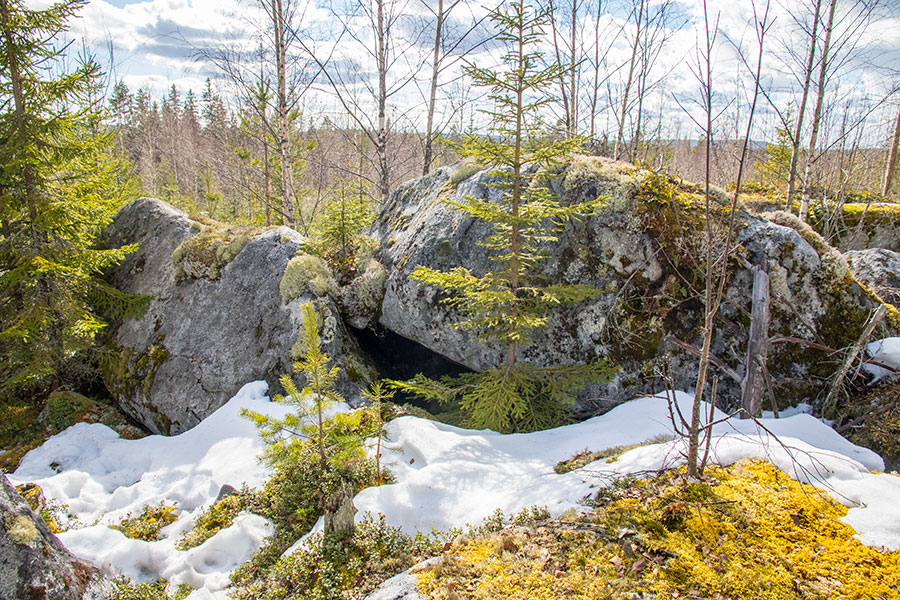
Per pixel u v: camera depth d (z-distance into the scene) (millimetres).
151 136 37500
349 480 5434
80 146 8031
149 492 6238
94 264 8695
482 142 5914
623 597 3076
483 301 6094
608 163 7754
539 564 3486
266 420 5531
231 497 5730
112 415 8461
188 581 4723
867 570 3105
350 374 7898
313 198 18250
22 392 8617
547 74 5609
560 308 6984
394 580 3754
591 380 6348
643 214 6957
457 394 7480
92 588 4309
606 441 5367
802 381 6484
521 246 6391
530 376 6332
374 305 8422
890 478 3893
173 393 8289
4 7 7164
